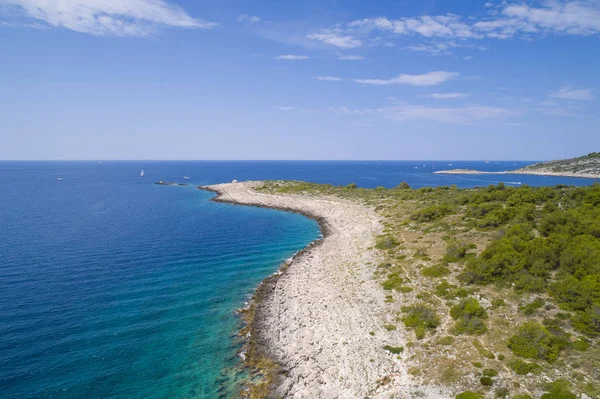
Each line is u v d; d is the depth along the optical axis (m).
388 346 25.89
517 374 20.67
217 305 35.75
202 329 30.92
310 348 27.11
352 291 36.16
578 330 23.00
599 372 19.48
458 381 21.19
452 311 27.98
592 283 25.33
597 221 34.06
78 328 30.02
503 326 25.06
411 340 26.09
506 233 37.22
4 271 42.88
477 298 28.95
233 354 27.34
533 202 49.50
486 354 22.70
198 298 37.28
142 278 42.41
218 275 44.53
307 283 40.56
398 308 30.84
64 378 23.70
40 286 38.59
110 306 34.50
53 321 30.92
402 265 39.25
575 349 21.45
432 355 23.98
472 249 38.16
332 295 36.06
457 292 30.62
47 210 91.38
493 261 32.09
